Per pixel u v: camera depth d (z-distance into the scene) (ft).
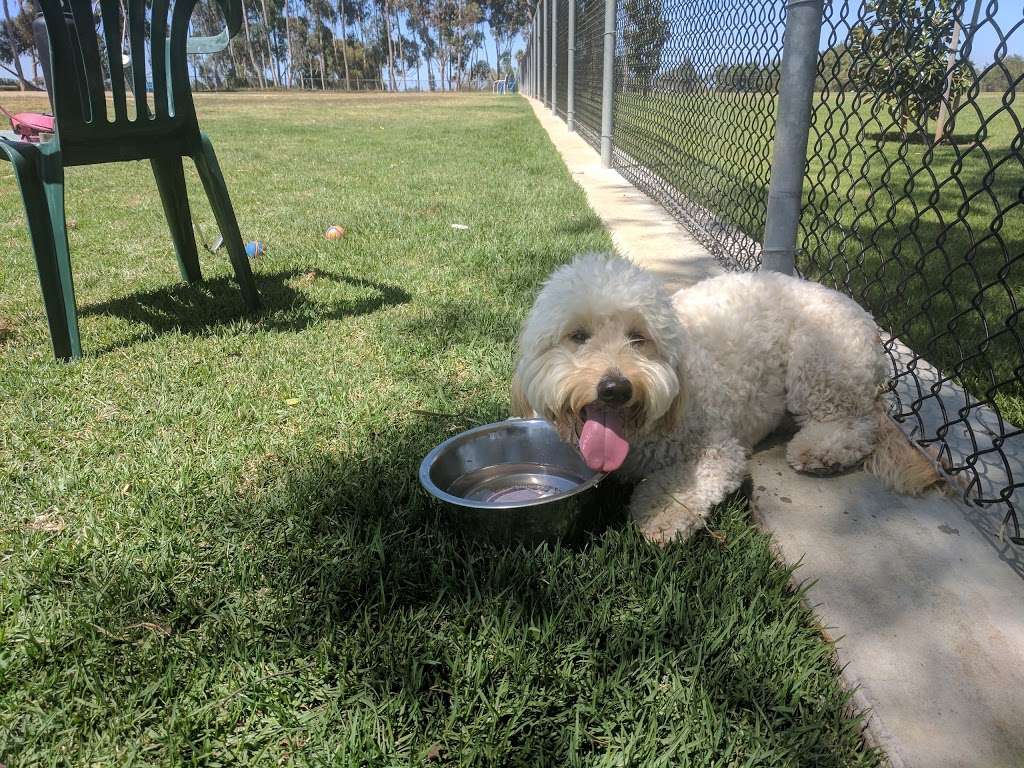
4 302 6.44
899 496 3.39
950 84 3.61
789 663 2.48
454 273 7.12
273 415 4.37
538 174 13.58
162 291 6.69
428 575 2.92
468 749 2.19
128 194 11.95
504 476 3.66
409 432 4.11
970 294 6.00
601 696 2.36
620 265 3.45
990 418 3.91
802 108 4.80
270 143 20.52
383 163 15.78
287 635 2.68
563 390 3.15
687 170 9.43
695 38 8.95
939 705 2.30
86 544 3.22
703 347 3.59
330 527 3.28
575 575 2.88
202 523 3.35
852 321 3.86
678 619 2.62
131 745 2.30
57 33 4.57
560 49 28.22
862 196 10.04
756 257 6.66
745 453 3.62
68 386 4.74
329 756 2.22
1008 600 2.71
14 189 12.85
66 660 2.60
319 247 8.23
